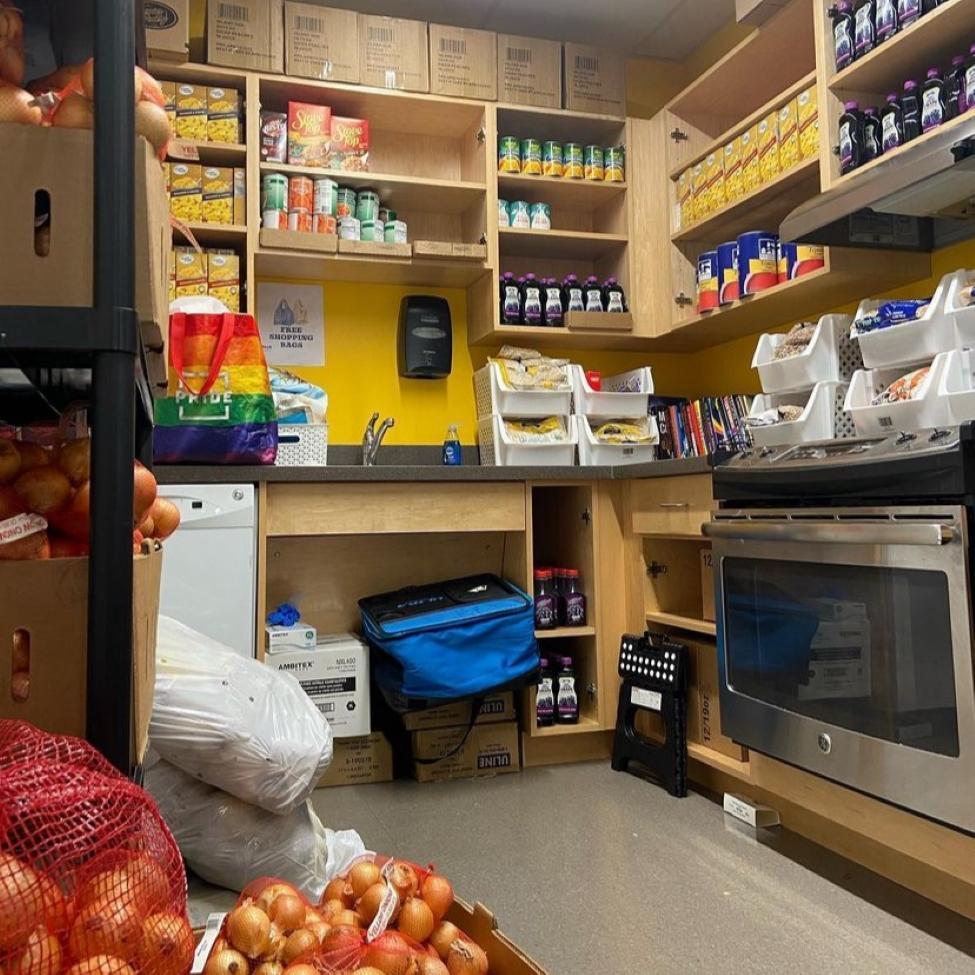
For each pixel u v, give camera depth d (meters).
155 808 0.69
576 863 1.80
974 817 1.38
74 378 1.09
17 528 0.74
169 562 2.15
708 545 2.56
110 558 0.74
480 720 2.52
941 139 1.67
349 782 2.42
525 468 2.54
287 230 2.66
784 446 1.96
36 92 0.90
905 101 2.00
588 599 2.67
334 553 2.74
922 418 1.77
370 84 2.78
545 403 2.80
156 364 0.98
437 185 2.86
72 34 1.14
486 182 2.90
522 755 2.59
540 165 2.99
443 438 3.10
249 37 2.65
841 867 1.77
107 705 0.73
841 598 1.69
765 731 1.90
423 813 2.15
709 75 2.77
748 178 2.59
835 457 1.71
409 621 2.38
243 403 2.25
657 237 3.10
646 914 1.56
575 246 3.16
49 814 0.60
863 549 1.61
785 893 1.65
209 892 1.51
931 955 1.40
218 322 2.25
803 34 2.50
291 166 2.70
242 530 2.22
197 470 2.19
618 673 2.60
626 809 2.16
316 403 2.61
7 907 0.56
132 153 0.77
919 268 2.31
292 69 2.70
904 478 1.52
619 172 3.08
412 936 0.93
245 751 1.43
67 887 0.61
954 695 1.42
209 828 1.48
